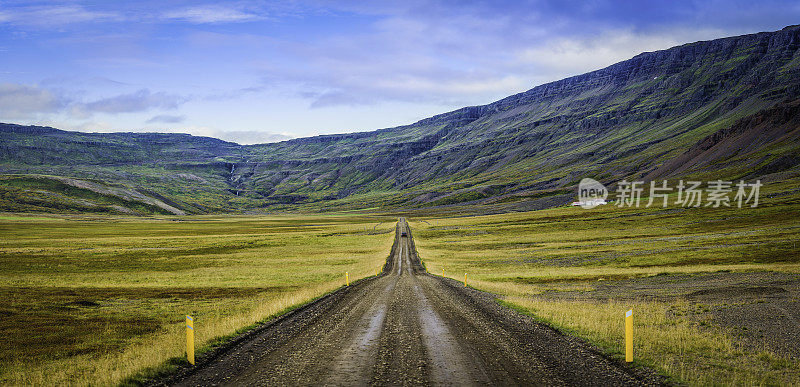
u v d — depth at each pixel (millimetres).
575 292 33969
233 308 26688
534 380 10609
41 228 172625
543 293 33562
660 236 91625
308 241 116750
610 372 11273
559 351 13484
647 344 14266
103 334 18766
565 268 59625
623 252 70438
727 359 12812
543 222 145125
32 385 11219
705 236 81062
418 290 32938
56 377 11797
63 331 19469
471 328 17375
